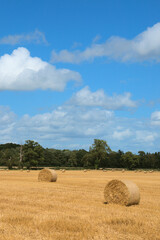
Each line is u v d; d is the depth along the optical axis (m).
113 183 15.69
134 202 15.10
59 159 115.94
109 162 112.44
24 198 15.68
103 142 107.00
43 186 23.36
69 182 29.39
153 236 8.67
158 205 14.80
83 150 126.19
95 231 9.17
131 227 9.55
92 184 26.66
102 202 15.41
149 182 31.48
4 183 26.28
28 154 83.50
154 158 115.38
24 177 38.12
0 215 10.90
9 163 78.88
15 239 8.13
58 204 13.80
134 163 106.56
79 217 10.85
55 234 8.66
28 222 9.98
